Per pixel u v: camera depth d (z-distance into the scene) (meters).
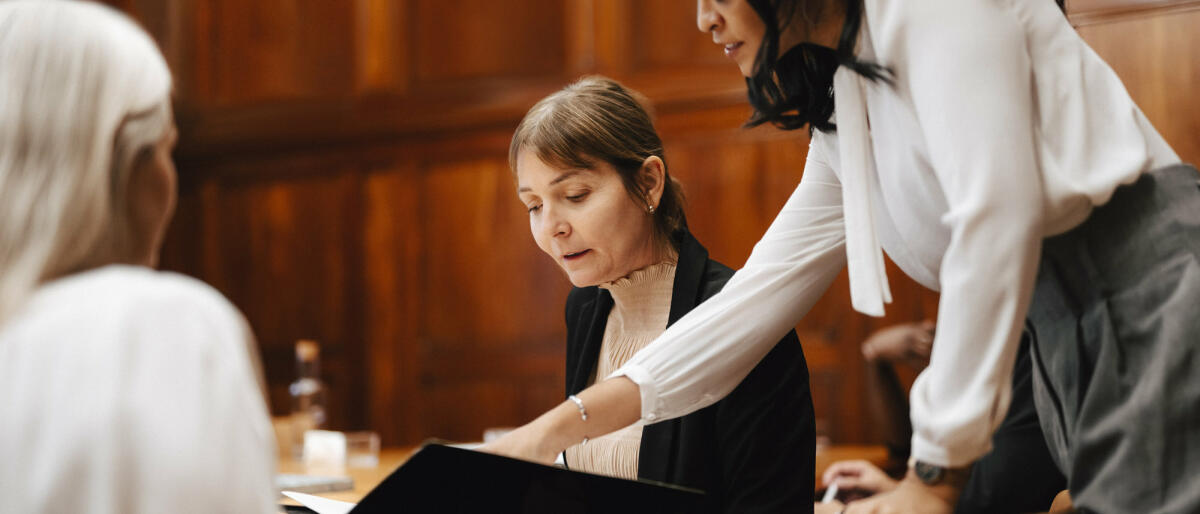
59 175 1.18
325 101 7.95
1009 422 2.10
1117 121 1.47
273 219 8.09
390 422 7.65
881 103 1.57
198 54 8.28
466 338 7.48
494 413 7.39
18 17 1.23
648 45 7.05
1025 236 1.34
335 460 3.82
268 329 8.05
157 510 1.04
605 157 1.87
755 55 1.59
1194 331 1.36
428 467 1.36
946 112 1.38
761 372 1.85
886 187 1.63
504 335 7.38
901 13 1.44
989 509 2.02
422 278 7.63
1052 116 1.45
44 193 1.18
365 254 7.80
